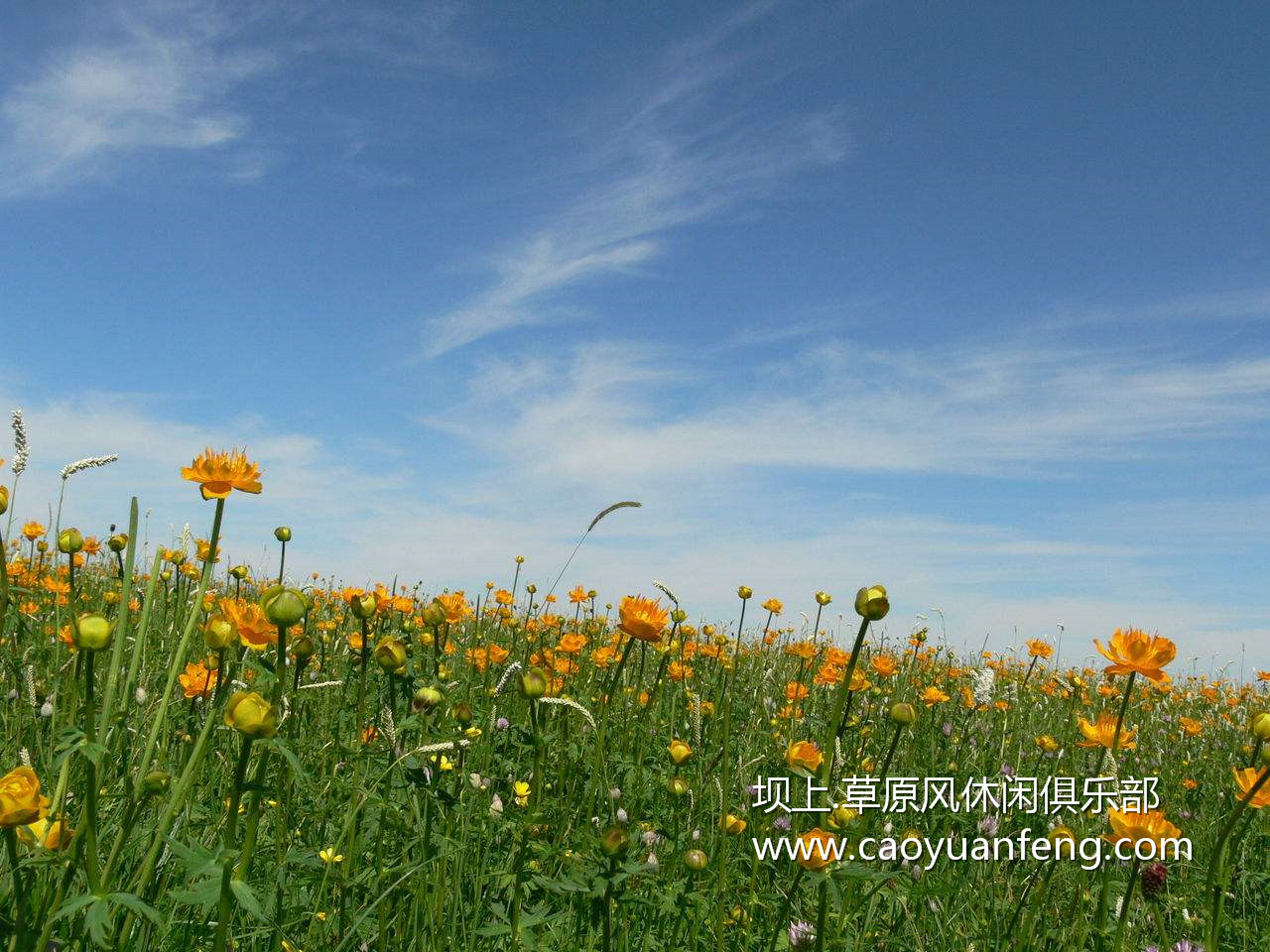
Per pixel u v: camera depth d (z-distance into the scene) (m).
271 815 3.62
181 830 3.11
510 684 5.58
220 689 2.45
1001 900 4.34
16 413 2.72
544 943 3.25
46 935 1.98
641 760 4.78
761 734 6.26
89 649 2.13
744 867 4.29
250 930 3.01
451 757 4.07
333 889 3.35
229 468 2.58
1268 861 5.15
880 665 6.19
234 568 6.05
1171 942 4.11
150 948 2.55
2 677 4.76
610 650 5.98
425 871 3.21
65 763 2.33
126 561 2.31
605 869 2.97
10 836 2.01
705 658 7.95
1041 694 9.48
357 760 3.51
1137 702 9.34
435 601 4.45
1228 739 8.78
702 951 3.56
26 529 7.24
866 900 3.95
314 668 5.51
